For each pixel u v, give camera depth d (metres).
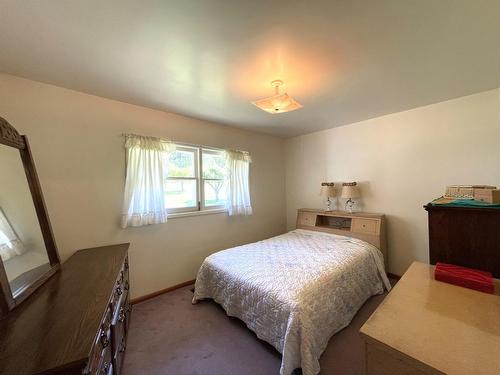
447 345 0.65
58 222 1.98
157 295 2.55
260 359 1.59
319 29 1.28
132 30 1.26
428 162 2.61
